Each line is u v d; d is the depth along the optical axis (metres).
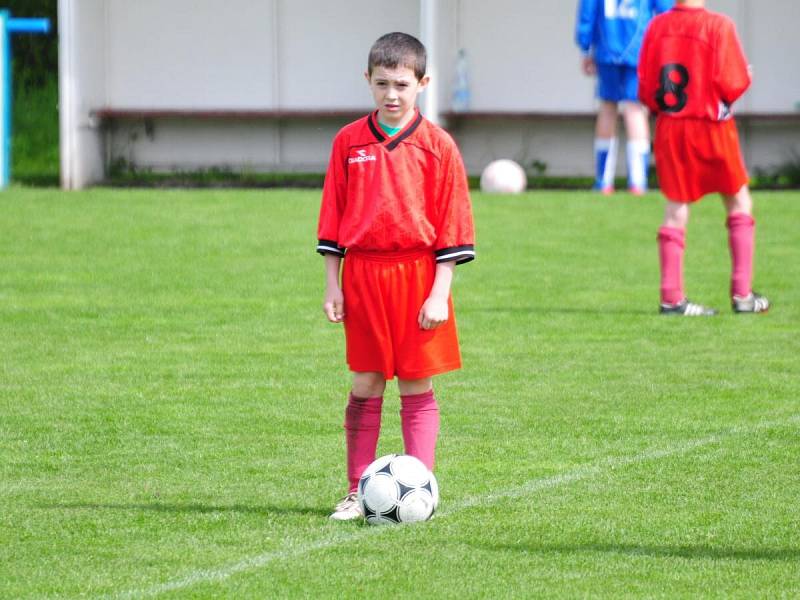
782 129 76.38
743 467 22.30
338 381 29.45
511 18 77.75
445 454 23.33
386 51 19.25
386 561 17.42
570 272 45.12
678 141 37.31
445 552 17.80
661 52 37.41
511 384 29.08
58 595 16.17
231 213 57.44
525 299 40.34
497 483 21.41
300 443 24.11
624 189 71.00
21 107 79.81
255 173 80.06
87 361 31.58
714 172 37.41
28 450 23.61
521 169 71.00
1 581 16.69
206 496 20.69
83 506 20.09
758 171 76.44
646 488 21.02
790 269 45.72
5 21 70.19
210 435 24.70
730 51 36.88
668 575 16.84
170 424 25.53
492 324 36.25
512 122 78.56
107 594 16.20
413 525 19.06
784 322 36.56
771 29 75.62
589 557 17.58
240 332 35.28
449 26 76.38
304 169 80.38
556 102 78.06
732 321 36.72
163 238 51.38
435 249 19.69
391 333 19.66
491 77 78.31
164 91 79.81
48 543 18.27
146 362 31.45
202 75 79.88
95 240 50.88
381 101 19.36
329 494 20.84
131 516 19.56
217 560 17.50
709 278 44.22
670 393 28.14
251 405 27.14
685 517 19.41
